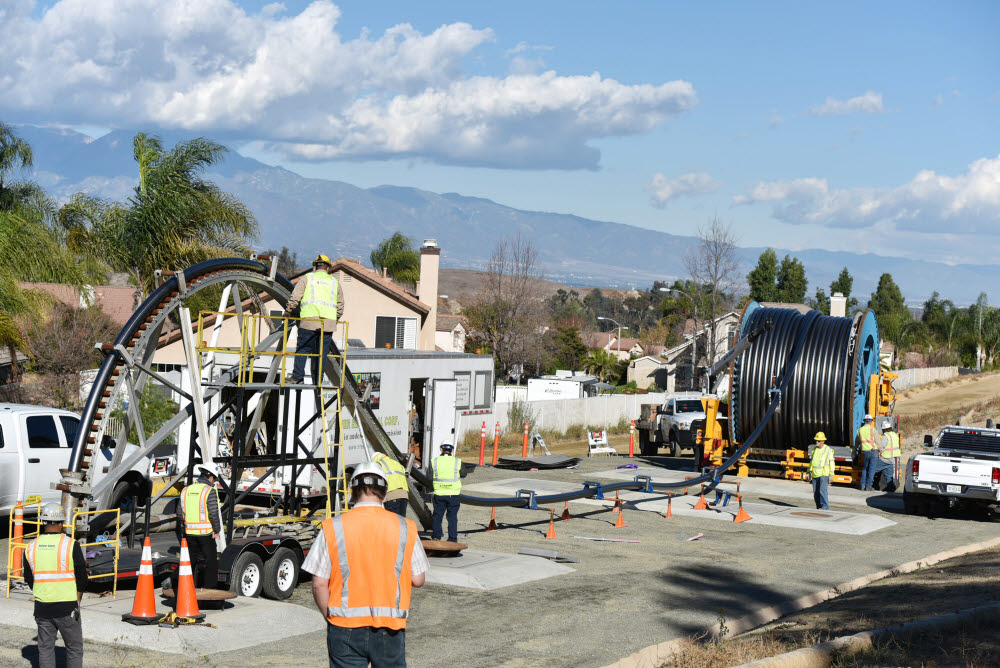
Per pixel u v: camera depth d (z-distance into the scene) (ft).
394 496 45.83
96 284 104.06
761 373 83.25
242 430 52.29
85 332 98.27
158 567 36.27
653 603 38.70
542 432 131.95
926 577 43.50
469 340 241.76
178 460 48.01
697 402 111.45
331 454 55.57
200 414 39.27
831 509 71.26
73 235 98.53
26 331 92.58
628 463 99.76
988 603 34.91
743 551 52.85
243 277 43.42
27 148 97.40
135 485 43.42
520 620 35.19
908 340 324.19
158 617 31.27
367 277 131.34
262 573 37.14
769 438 84.84
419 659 29.78
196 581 38.29
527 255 221.87
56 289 99.86
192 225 100.17
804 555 52.13
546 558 47.78
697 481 68.90
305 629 32.99
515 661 29.76
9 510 46.85
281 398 52.11
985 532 62.90
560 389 165.37
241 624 32.07
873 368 90.12
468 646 31.45
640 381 256.32
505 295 220.84
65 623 25.58
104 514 39.58
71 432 50.39
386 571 18.06
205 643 30.07
